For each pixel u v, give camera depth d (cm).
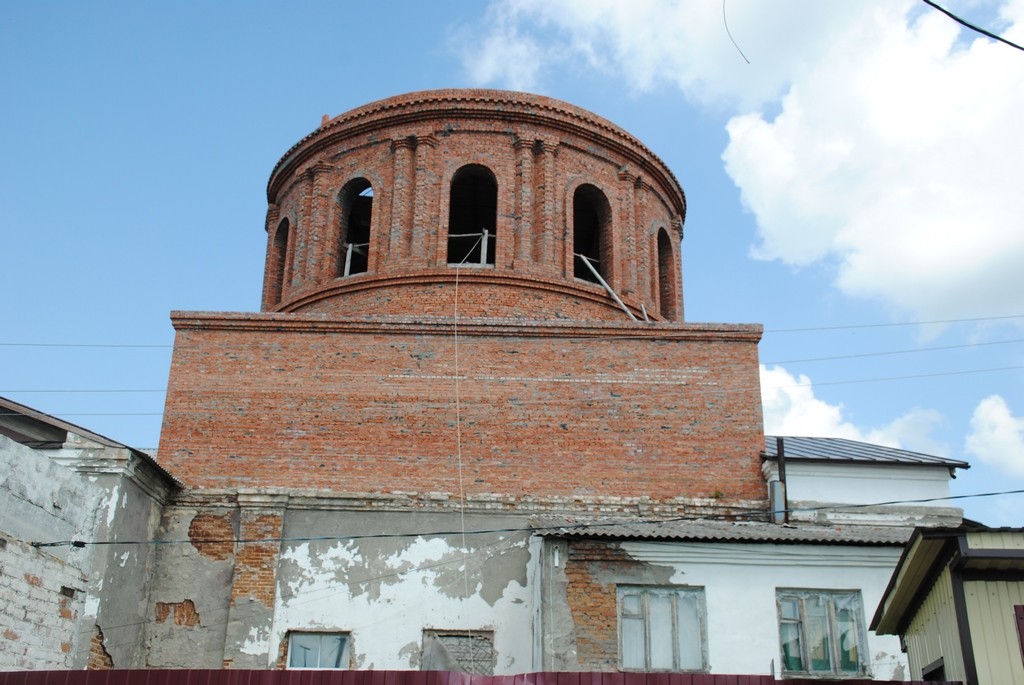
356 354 2142
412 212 2533
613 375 2127
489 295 2423
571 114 2636
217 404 2102
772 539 1744
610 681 1386
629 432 2080
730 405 2108
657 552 1753
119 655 1820
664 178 2816
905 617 1467
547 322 2159
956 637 1262
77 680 1322
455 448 2062
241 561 1952
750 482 2044
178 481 2003
